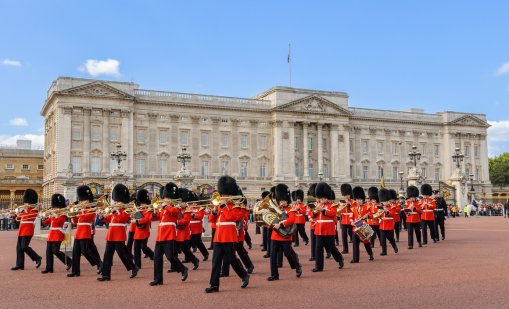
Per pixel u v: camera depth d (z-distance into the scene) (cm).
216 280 1642
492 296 1496
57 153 9012
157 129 10012
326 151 11419
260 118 10950
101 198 2172
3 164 12125
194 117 10338
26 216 2267
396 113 12456
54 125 9519
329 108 11388
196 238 2488
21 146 12800
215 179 10350
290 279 1861
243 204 1738
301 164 11162
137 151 9781
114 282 1873
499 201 11094
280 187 2241
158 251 1806
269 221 1833
